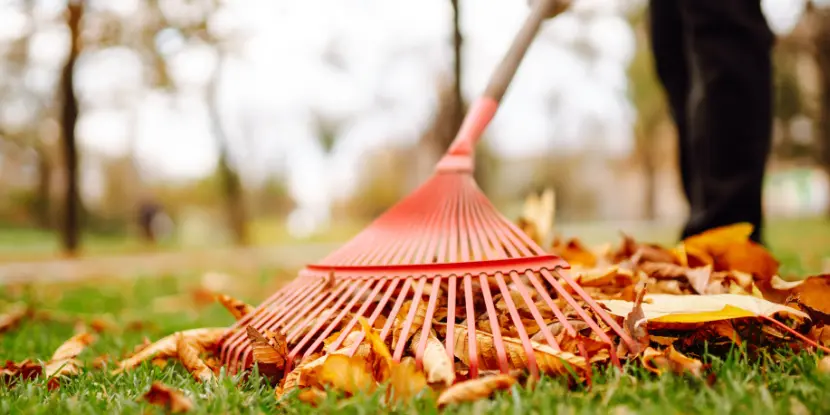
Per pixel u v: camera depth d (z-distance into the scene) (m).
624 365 1.33
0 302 4.27
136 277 6.64
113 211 34.31
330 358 1.27
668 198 37.84
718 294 1.62
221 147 15.27
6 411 1.31
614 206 38.84
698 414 1.09
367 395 1.23
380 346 1.29
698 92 2.43
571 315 1.53
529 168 34.50
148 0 10.58
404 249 1.66
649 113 21.56
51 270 7.75
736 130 2.36
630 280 1.81
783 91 19.70
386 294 1.48
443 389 1.25
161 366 1.74
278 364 1.42
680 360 1.26
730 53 2.34
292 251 12.74
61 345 2.14
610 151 36.16
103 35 10.53
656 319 1.40
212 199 36.09
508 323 1.52
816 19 15.38
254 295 4.77
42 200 28.17
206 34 11.41
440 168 1.95
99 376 1.69
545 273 1.47
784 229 11.58
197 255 11.53
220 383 1.39
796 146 22.20
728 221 2.39
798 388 1.18
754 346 1.48
